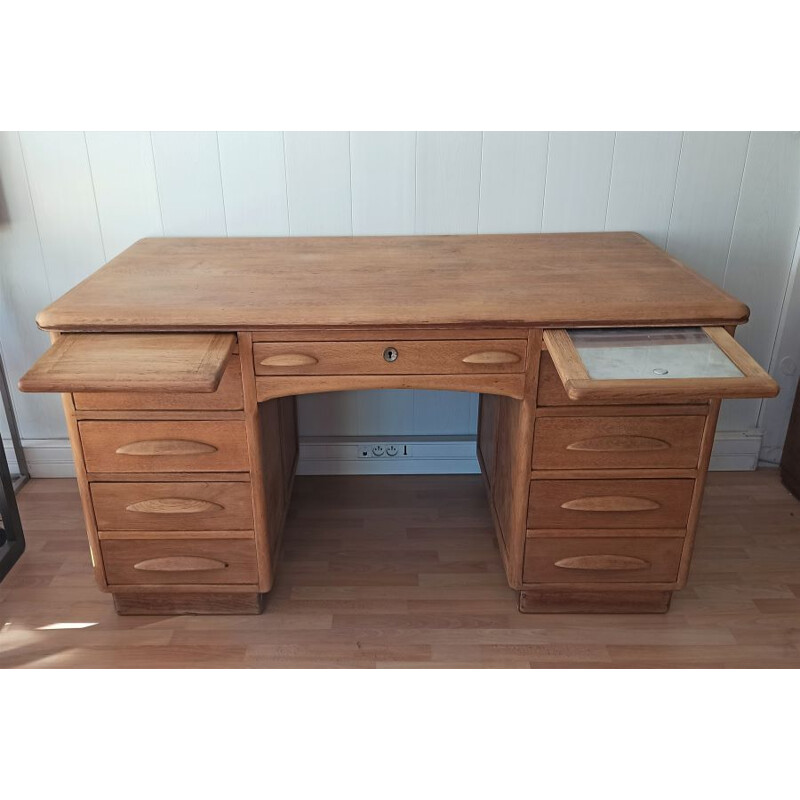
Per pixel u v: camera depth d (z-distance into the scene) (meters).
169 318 1.57
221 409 1.67
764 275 2.35
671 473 1.73
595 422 1.68
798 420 2.39
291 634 1.86
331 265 1.92
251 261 1.96
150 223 2.24
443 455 2.55
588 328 1.62
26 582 2.05
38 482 2.53
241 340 1.60
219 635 1.86
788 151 2.19
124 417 1.67
